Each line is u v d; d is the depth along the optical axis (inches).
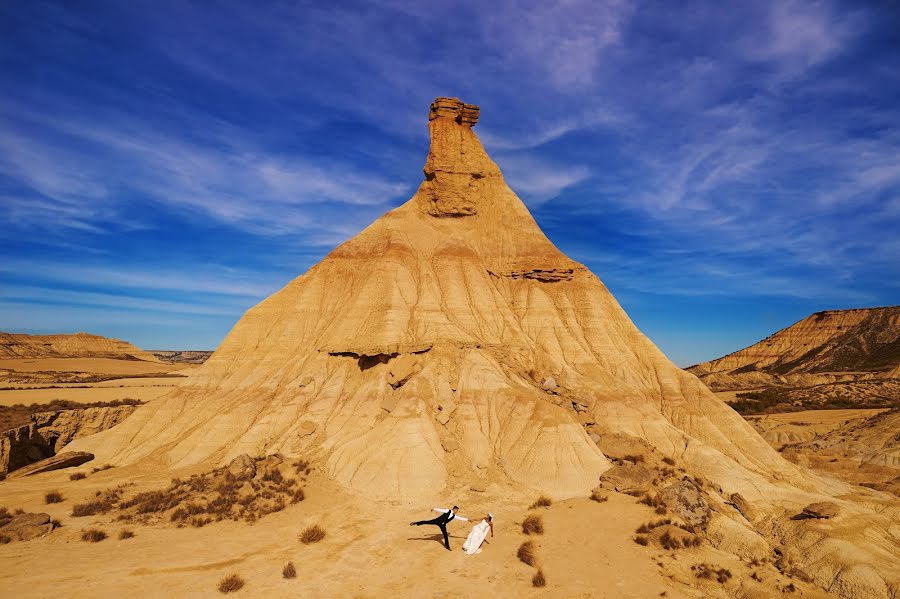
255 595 909.8
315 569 1020.5
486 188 2600.9
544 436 1556.3
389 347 1847.9
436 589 947.3
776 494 1473.9
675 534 1186.6
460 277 2262.6
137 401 2950.3
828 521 1277.1
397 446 1519.4
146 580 950.4
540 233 2492.6
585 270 2396.7
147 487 1546.5
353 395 1835.6
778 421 3786.9
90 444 1966.0
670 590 970.1
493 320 2138.3
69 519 1299.2
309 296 2282.2
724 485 1518.2
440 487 1446.9
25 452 1964.8
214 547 1118.4
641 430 1780.3
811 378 6230.3
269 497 1408.7
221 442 1823.3
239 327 2267.5
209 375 2123.5
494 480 1497.3
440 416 1694.1
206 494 1432.1
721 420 1871.3
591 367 2003.0
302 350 2129.7
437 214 2532.0
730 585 1007.0
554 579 989.8
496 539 1163.3
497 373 1838.1
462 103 2647.6
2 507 1396.4
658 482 1451.8
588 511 1310.3
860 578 1046.4
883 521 1322.6
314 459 1611.7
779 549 1210.6
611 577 1004.6
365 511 1328.7
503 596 927.0
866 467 2091.5
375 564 1047.6
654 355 2153.1
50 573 970.1
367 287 2162.9
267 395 1966.0
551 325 2149.4
